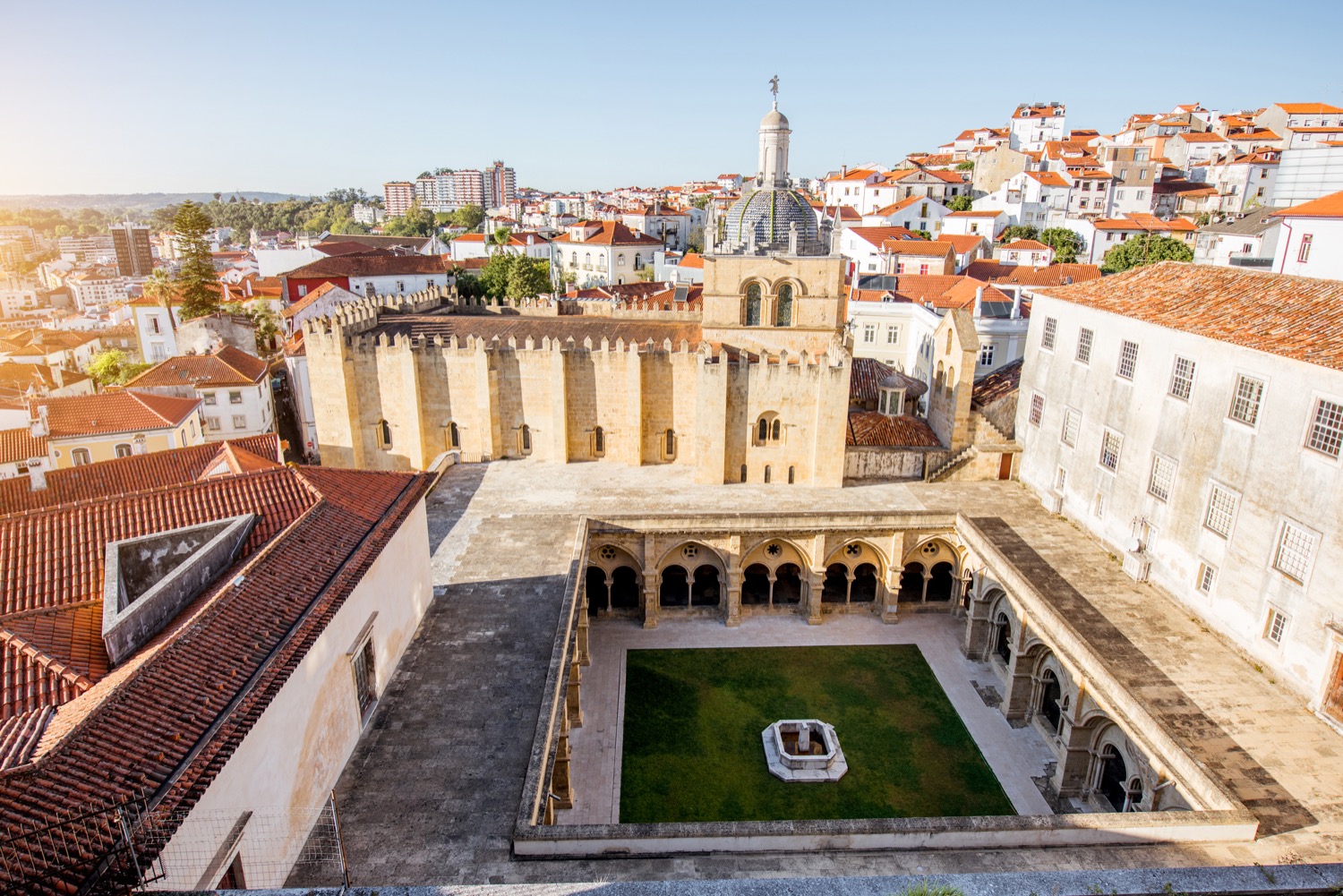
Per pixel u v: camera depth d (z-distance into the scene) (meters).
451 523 45.34
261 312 113.00
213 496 27.44
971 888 16.78
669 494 49.69
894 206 143.50
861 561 47.25
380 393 56.72
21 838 13.30
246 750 18.64
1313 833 23.22
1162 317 37.03
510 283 113.50
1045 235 123.38
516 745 26.84
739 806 32.72
